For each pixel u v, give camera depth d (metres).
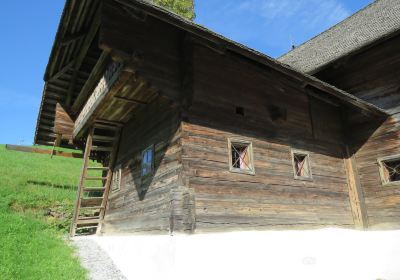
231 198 6.80
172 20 5.75
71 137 10.00
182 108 6.81
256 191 7.28
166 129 7.20
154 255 5.66
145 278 5.74
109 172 9.84
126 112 8.61
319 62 11.14
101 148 9.70
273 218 7.35
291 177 8.16
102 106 7.88
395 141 9.44
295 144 8.65
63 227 9.80
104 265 6.64
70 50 7.77
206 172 6.65
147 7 5.50
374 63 10.31
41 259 6.45
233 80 7.74
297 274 5.27
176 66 7.11
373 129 9.94
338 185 9.39
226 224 6.53
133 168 8.54
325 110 10.05
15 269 5.65
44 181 14.24
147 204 7.41
